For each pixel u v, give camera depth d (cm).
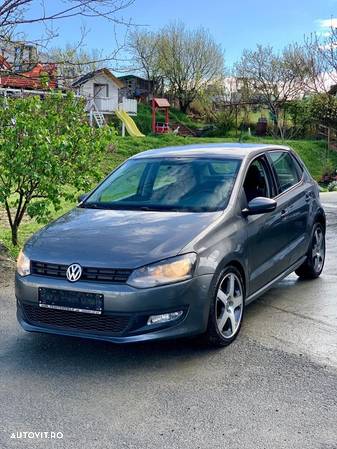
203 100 4947
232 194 515
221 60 5091
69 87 895
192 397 385
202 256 440
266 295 630
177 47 5047
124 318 414
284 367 432
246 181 547
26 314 456
